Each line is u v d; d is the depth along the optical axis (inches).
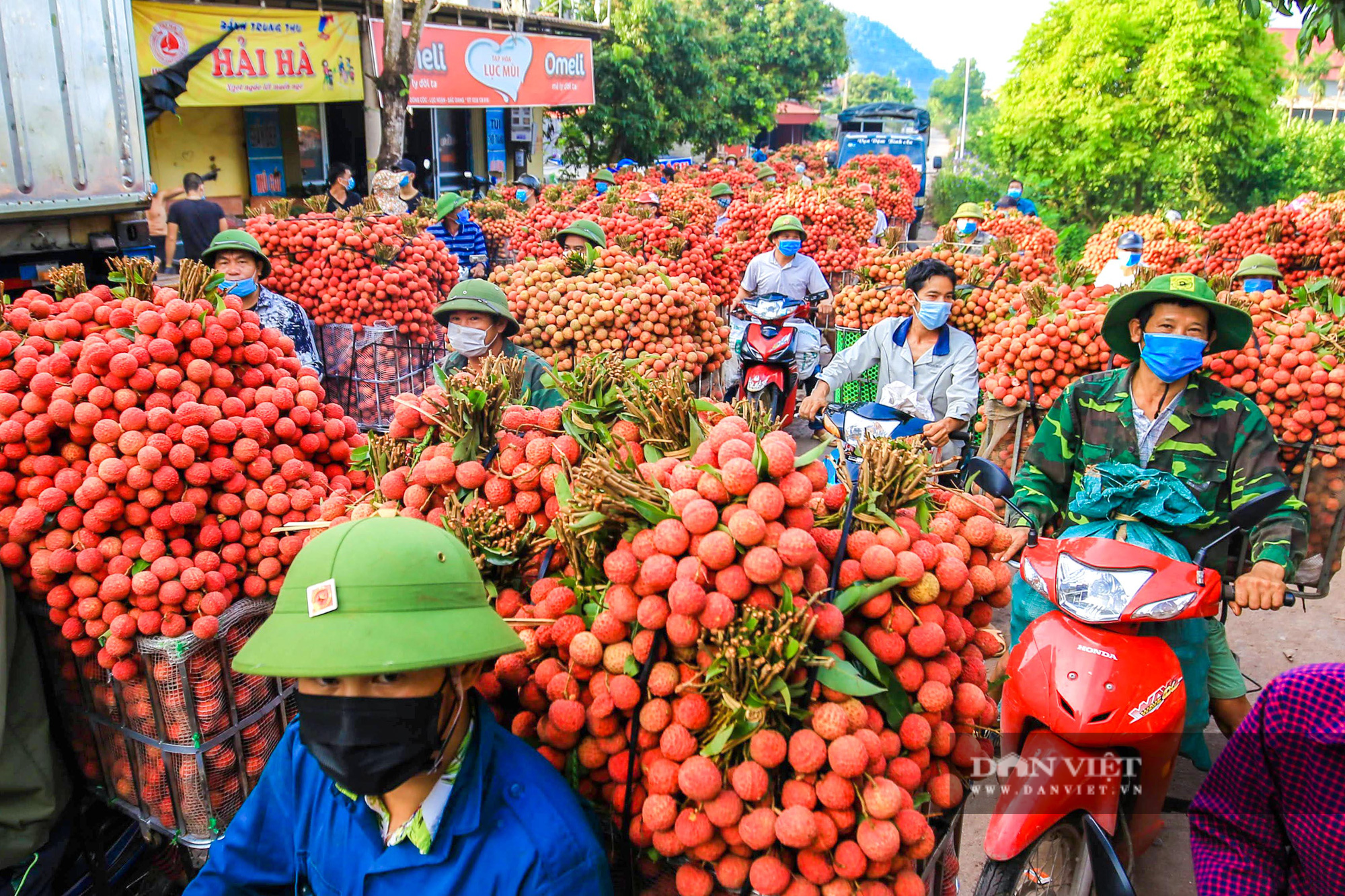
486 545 86.9
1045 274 293.0
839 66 1984.5
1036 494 135.1
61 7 210.5
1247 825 75.4
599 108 968.3
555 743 78.5
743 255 392.2
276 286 237.1
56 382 106.1
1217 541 112.6
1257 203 957.8
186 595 103.7
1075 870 110.7
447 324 179.5
